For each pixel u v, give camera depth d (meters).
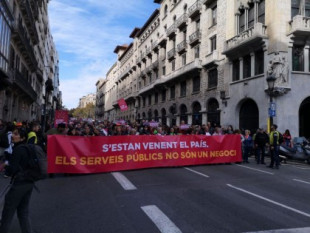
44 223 5.01
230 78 22.31
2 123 12.52
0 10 14.78
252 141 13.62
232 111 21.84
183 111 31.75
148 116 44.19
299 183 8.62
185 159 11.20
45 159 4.33
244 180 8.88
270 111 14.23
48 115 38.34
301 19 17.09
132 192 7.14
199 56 28.11
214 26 25.23
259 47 18.86
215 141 11.89
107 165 9.77
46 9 50.62
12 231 4.69
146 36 47.66
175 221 5.10
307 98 18.36
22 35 22.98
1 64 15.68
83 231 4.64
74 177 9.04
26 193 4.14
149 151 10.59
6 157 8.54
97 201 6.36
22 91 26.09
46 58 58.38
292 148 14.30
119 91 69.25
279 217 5.38
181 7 33.31
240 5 21.73
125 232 4.59
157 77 40.91
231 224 4.97
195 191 7.31
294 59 18.12
